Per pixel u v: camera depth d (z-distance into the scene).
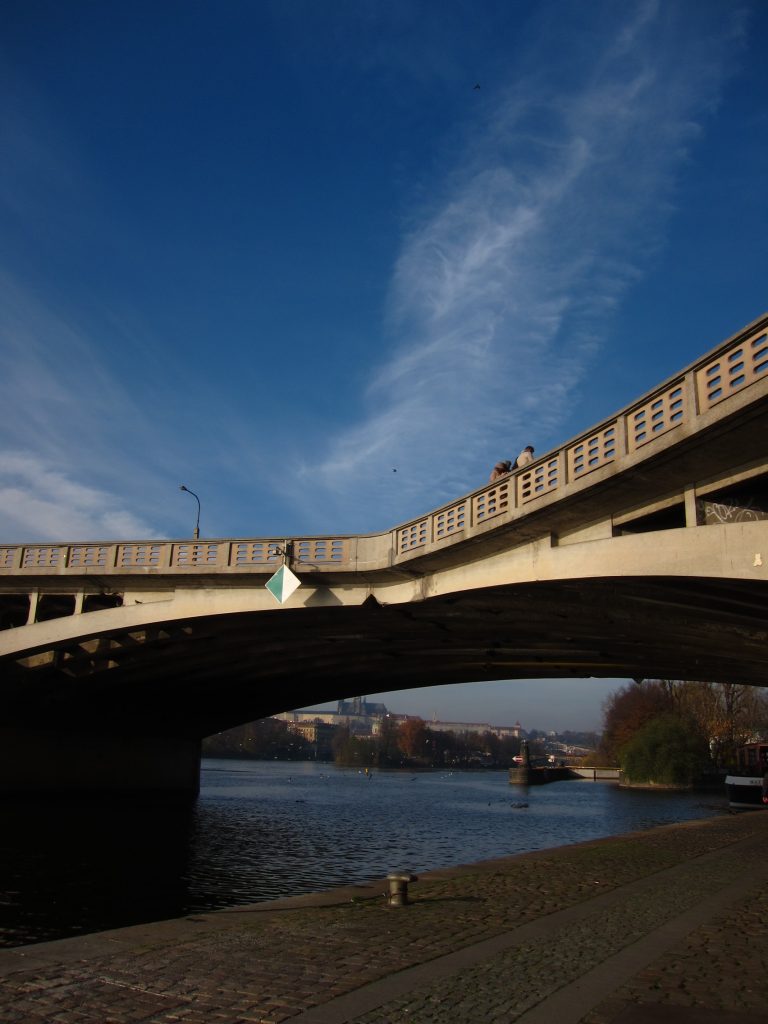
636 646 33.16
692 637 28.22
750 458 15.98
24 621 43.59
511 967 8.70
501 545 23.53
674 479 17.61
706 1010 7.20
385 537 28.38
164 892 21.31
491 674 48.69
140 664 38.84
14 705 44.53
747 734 101.88
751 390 14.11
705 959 9.16
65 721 48.09
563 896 13.78
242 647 38.25
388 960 9.01
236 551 31.20
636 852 21.22
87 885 22.14
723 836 26.78
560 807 60.25
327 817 46.44
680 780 89.19
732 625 24.89
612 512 19.97
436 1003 7.35
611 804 64.12
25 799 46.16
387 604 29.00
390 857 29.05
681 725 93.12
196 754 57.84
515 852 31.23
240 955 9.22
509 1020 6.86
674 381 16.27
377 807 56.09
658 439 16.42
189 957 9.10
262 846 31.83
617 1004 7.34
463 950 9.52
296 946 9.70
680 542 17.12
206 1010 7.16
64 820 39.03
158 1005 7.29
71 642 34.16
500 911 12.27
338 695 56.75
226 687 48.78
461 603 27.97
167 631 35.62
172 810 47.12
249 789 74.00
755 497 17.00
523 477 21.72
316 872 25.19
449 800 67.12
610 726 129.12
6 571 34.97
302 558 29.92
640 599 22.59
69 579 34.41
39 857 27.22
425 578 27.47
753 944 10.02
